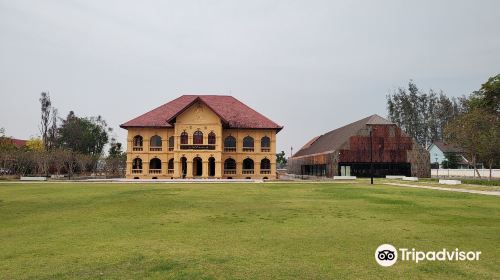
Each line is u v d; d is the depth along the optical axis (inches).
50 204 825.5
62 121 3927.2
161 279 313.0
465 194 1088.2
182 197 981.8
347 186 1481.3
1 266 349.4
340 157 2490.2
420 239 459.5
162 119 2385.6
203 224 565.6
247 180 2050.9
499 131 1733.5
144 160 2341.3
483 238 465.7
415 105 4239.7
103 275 323.6
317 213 682.2
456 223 573.6
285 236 477.4
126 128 2354.8
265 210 722.8
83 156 2755.9
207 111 2272.4
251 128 2364.7
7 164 2536.9
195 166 2326.5
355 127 2657.5
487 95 2047.2
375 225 554.9
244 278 315.6
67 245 430.3
